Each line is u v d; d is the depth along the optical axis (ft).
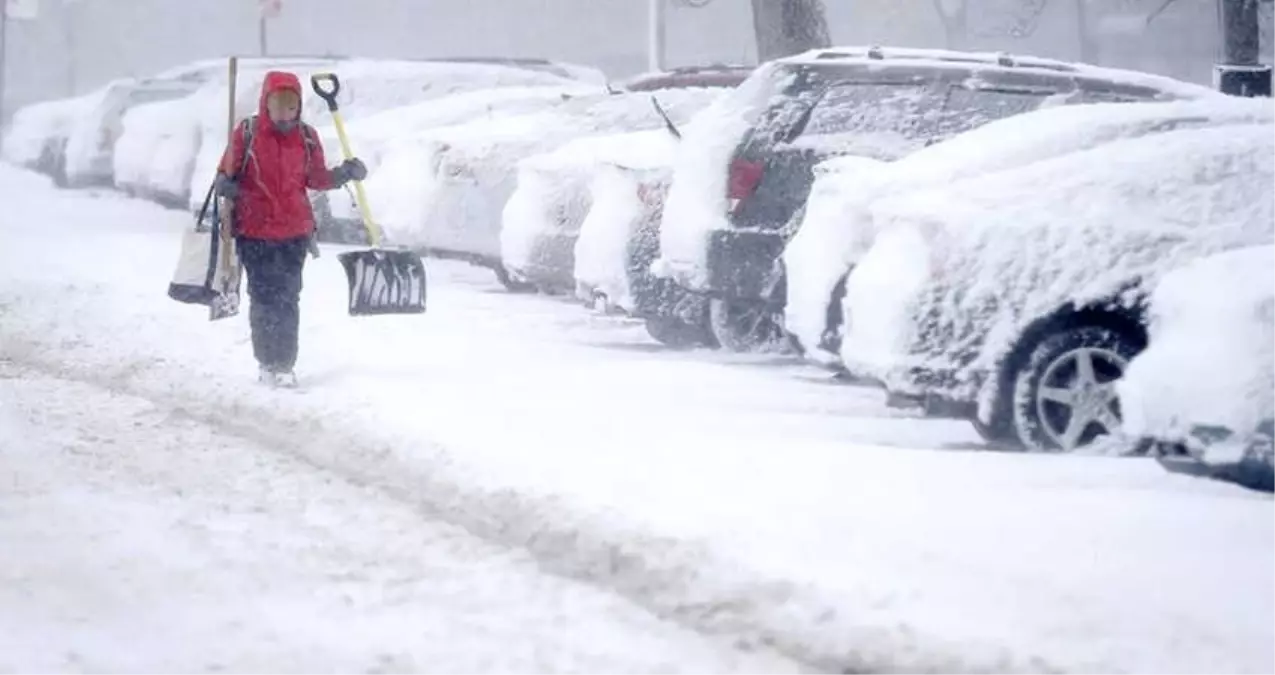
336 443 107.96
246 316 162.30
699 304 153.69
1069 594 73.77
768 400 126.41
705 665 69.62
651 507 88.63
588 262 156.97
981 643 68.69
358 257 132.87
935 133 142.41
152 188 308.81
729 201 140.87
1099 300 106.73
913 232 110.63
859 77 144.46
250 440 113.29
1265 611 71.82
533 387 127.24
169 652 69.72
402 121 229.04
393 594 78.84
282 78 129.18
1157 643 68.33
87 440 111.75
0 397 125.70
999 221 108.68
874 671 68.74
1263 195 110.01
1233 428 90.94
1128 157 112.16
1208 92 147.95
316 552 85.81
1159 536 82.89
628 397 124.36
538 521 88.53
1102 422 107.14
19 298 170.50
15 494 96.53
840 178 123.24
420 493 97.40
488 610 76.69
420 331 158.81
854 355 112.98
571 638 72.79
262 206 127.54
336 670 67.87
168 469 103.86
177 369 133.69
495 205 193.16
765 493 91.76
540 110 215.72
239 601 77.15
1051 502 89.86
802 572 77.66
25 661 67.97
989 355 107.76
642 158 156.04
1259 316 91.30
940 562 78.64
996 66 145.38
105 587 78.74
